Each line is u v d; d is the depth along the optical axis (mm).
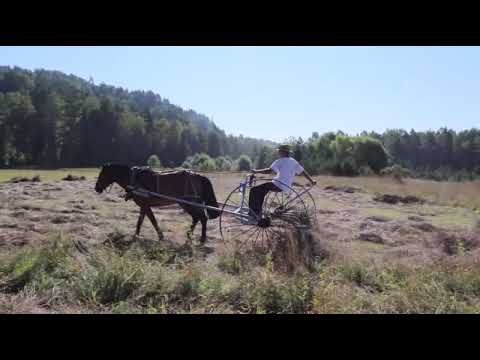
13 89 161625
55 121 109438
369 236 11672
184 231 11531
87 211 14039
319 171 42906
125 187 10555
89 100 122625
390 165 63000
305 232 8977
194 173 10273
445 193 23859
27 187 22359
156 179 10227
